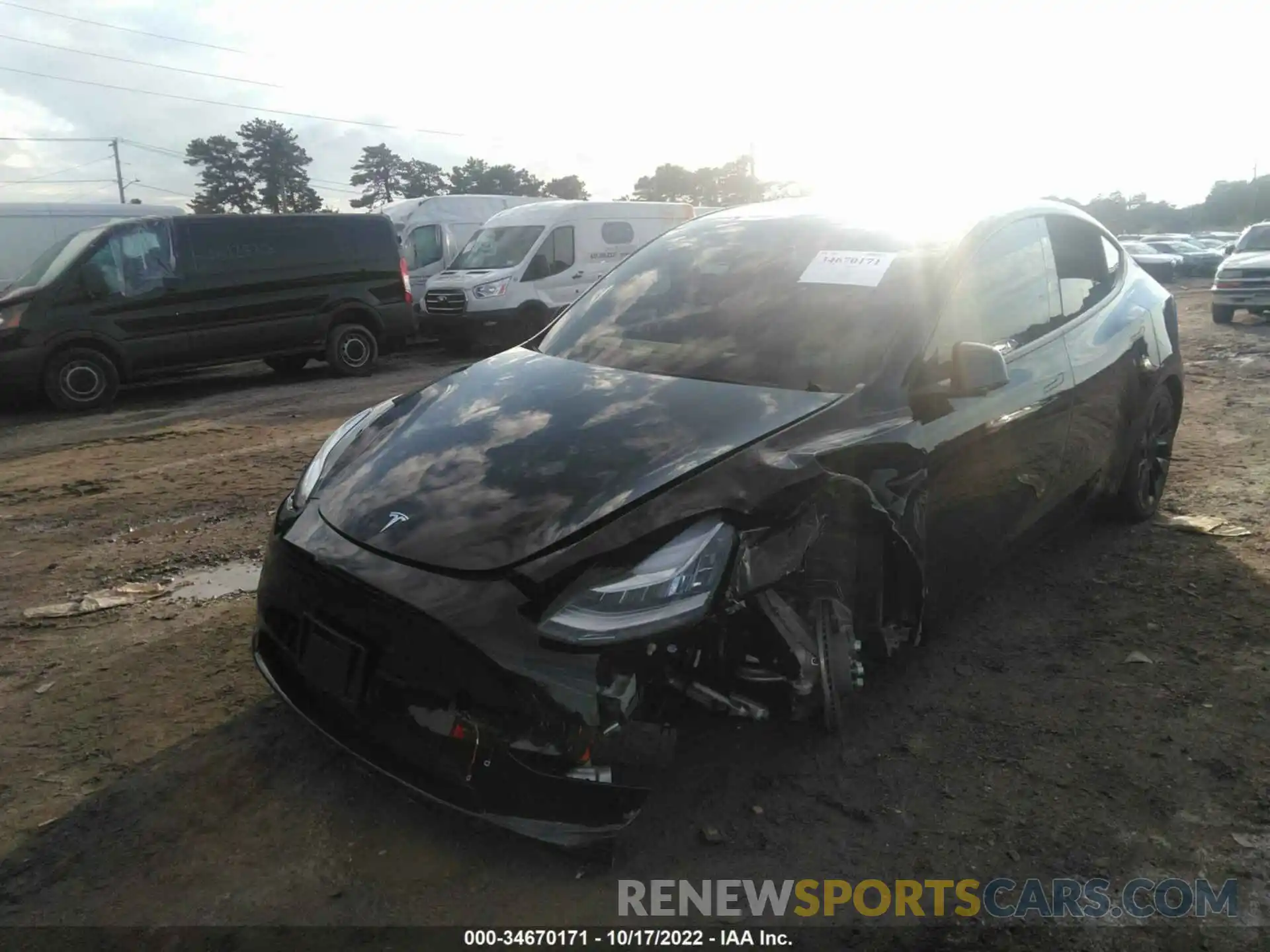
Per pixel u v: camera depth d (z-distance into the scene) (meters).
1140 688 3.39
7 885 2.40
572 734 2.22
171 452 7.17
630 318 3.77
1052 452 3.83
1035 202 4.27
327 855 2.51
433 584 2.37
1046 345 3.85
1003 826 2.65
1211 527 4.96
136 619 4.00
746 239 3.98
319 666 2.55
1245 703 3.28
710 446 2.72
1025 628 3.88
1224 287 15.15
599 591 2.30
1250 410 7.99
